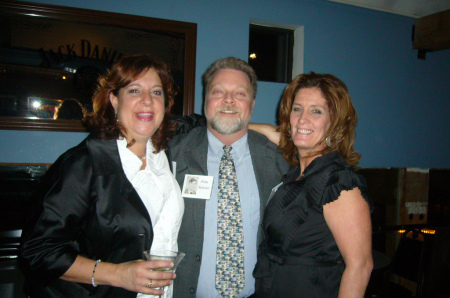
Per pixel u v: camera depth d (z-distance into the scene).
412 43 3.37
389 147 3.36
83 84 2.44
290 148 1.57
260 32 3.06
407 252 2.80
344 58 3.12
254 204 1.55
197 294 1.46
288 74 3.12
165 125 1.42
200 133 1.73
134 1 2.46
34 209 1.06
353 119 1.36
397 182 3.41
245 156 1.65
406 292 2.63
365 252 1.13
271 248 1.36
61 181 1.08
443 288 2.93
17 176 2.27
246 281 1.46
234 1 2.72
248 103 1.60
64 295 1.09
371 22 3.20
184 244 1.47
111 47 2.51
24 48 2.30
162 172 1.38
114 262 1.12
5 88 2.26
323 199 1.19
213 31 2.67
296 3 2.93
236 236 1.48
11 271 2.19
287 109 1.50
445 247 3.04
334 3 3.03
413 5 3.06
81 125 2.39
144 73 1.21
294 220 1.28
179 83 2.67
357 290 1.11
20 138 2.26
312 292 1.21
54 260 1.01
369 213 1.17
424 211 3.52
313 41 3.01
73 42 2.41
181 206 1.40
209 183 1.52
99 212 1.11
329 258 1.24
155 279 1.00
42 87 2.34
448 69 3.57
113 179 1.16
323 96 1.33
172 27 2.57
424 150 3.51
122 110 1.21
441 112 3.56
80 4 2.34
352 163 1.33
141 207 1.17
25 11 2.23
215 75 1.63
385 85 3.30
